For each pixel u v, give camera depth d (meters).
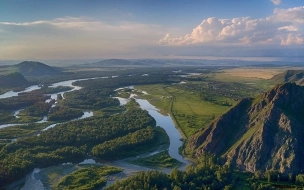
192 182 175.12
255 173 191.00
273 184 181.00
